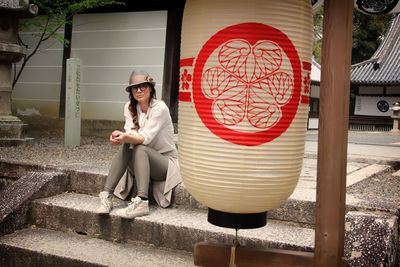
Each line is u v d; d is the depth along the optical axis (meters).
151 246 3.59
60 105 9.97
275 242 3.12
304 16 1.92
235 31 1.83
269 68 1.83
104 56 9.58
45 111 10.13
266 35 1.83
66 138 7.43
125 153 3.83
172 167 3.95
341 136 2.02
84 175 4.48
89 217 3.83
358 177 4.92
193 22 1.96
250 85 1.83
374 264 2.63
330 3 2.01
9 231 3.87
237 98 1.84
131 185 4.00
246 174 1.86
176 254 3.44
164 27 9.06
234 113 1.84
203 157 1.92
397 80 30.69
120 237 3.71
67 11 8.87
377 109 32.72
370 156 6.86
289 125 1.89
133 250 3.51
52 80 10.05
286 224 3.57
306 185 4.38
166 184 3.93
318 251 2.08
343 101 2.00
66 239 3.75
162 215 3.76
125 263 3.22
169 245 3.51
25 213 4.05
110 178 3.81
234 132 1.85
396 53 33.69
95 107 9.67
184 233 3.45
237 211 1.97
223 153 1.87
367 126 32.94
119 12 9.41
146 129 3.77
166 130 3.97
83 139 8.76
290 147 1.91
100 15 9.58
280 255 2.20
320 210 2.07
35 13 6.67
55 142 7.92
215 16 1.86
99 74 9.63
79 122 7.51
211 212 2.08
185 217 3.71
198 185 1.97
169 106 9.01
